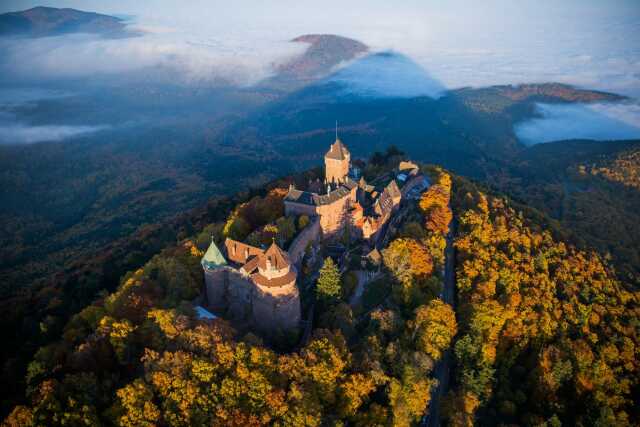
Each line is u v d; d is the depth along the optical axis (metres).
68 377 82.94
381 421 87.25
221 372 84.56
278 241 120.00
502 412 111.31
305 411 80.38
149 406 76.88
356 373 92.31
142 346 94.88
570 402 118.56
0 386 109.94
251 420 77.06
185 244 138.62
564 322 138.25
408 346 108.25
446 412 99.00
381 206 151.00
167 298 110.00
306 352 89.75
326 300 113.38
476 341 114.50
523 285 144.50
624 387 122.88
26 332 143.50
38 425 75.38
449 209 167.12
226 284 112.88
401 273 125.12
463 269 138.88
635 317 150.38
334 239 141.12
